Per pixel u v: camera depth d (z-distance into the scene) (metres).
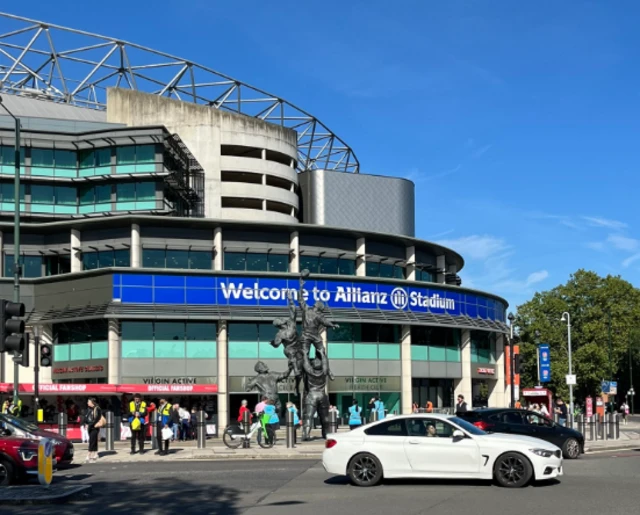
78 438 37.12
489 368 64.38
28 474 20.48
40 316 52.66
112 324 50.09
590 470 22.09
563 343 94.00
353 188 72.69
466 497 16.39
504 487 17.97
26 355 28.56
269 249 56.81
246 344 52.41
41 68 75.25
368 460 18.55
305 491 17.72
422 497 16.47
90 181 59.16
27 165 58.38
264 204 67.69
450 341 60.19
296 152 72.62
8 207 57.94
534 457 17.92
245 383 51.97
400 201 74.31
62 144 59.00
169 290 51.03
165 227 55.09
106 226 55.00
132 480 20.70
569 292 96.62
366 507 15.12
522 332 98.00
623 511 14.22
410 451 18.39
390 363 55.94
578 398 102.81
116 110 67.25
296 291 53.22
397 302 56.19
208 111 67.25
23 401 45.22
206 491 17.98
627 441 35.25
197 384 48.22
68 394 41.62
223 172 67.94
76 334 52.56
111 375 49.66
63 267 56.72
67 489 17.28
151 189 58.66
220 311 51.09
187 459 27.33
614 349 93.94
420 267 64.88
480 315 62.59
